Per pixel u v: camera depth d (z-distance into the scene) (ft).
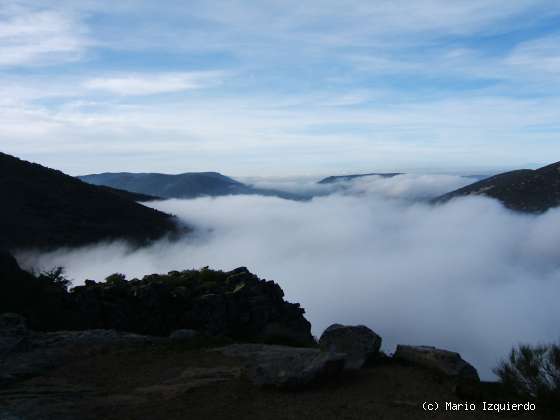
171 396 34.17
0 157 366.22
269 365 36.99
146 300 94.27
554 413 30.32
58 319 79.25
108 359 44.34
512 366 34.27
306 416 30.09
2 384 37.78
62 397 34.37
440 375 37.35
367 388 35.06
